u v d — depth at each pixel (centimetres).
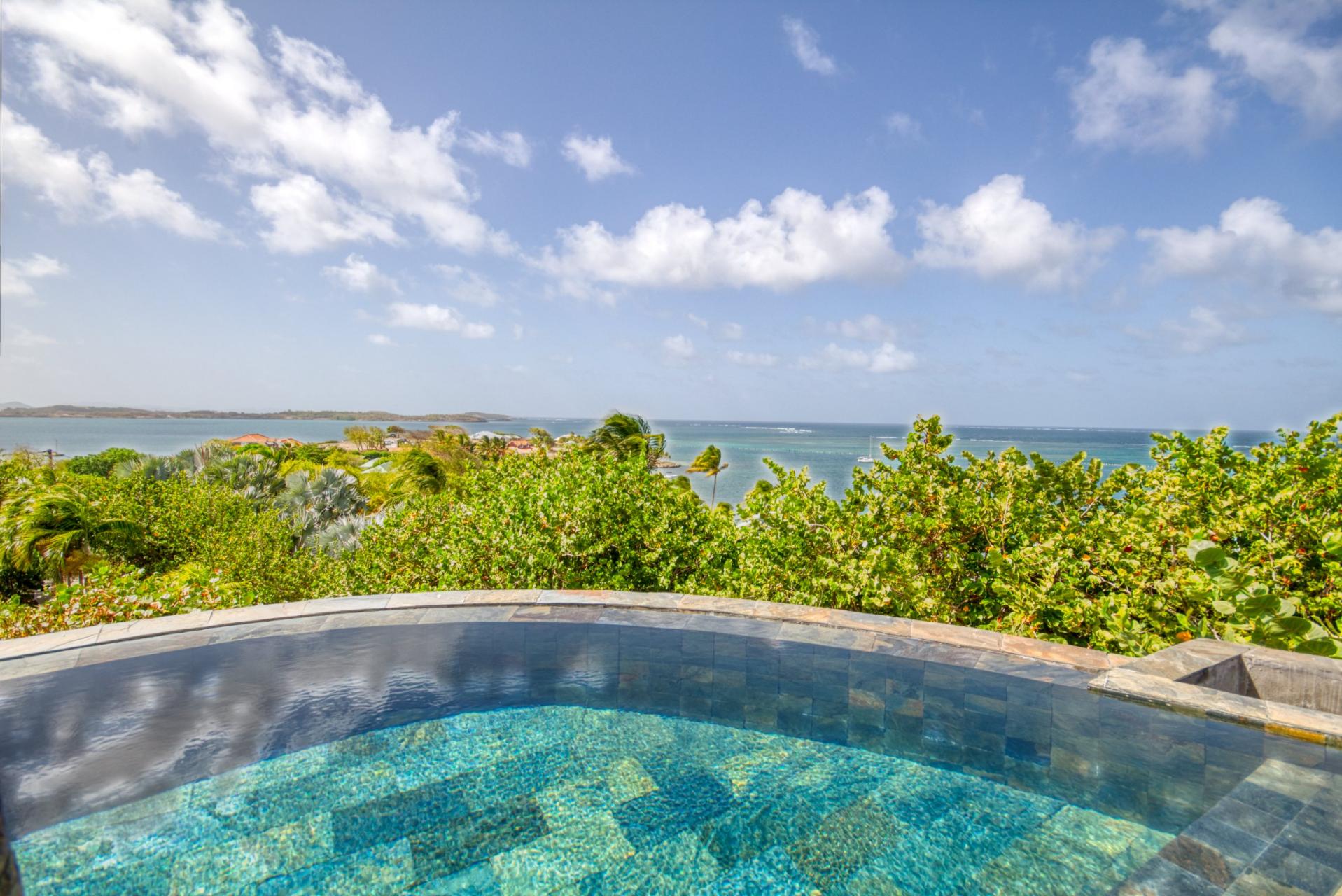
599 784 288
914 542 634
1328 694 333
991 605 596
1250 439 14400
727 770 298
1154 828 244
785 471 716
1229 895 202
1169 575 490
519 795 280
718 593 771
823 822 262
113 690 358
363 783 287
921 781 284
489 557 775
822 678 374
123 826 256
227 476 2336
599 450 1689
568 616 468
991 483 657
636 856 246
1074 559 575
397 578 895
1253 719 303
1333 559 455
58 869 234
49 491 1664
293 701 351
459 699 356
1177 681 340
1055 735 307
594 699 356
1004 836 249
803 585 646
